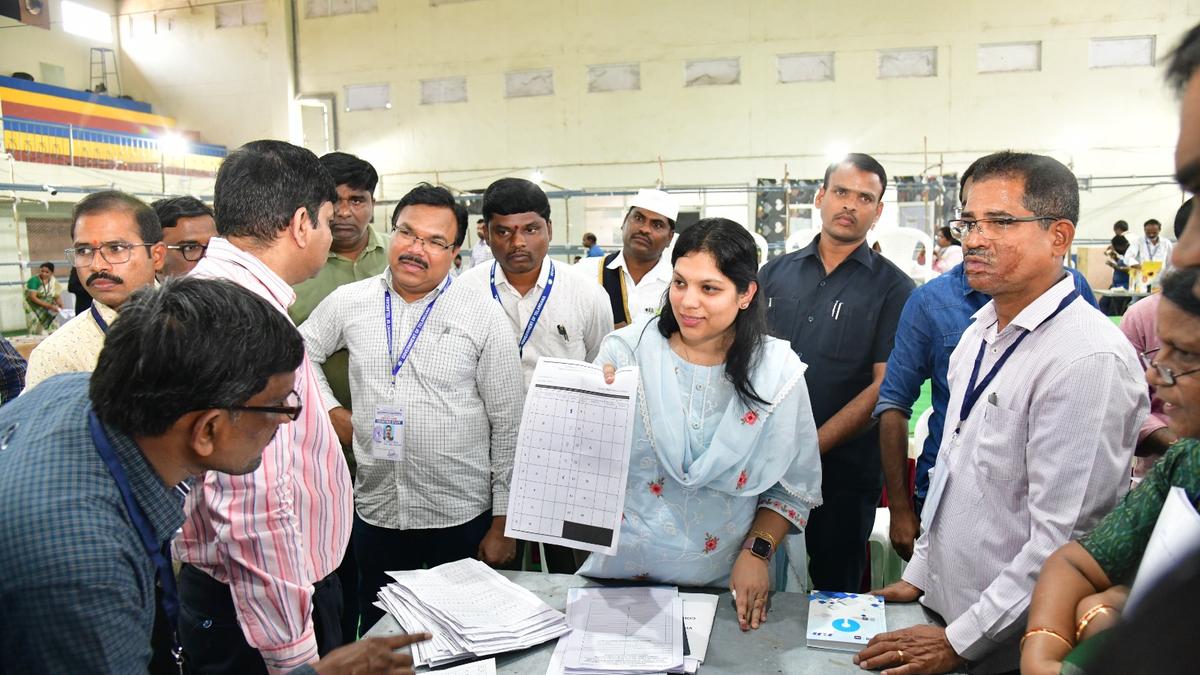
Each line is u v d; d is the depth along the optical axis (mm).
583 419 1398
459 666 1232
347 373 2172
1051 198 1228
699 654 1257
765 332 1512
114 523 839
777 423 1473
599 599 1439
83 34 14445
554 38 13344
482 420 2041
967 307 1832
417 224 1916
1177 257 443
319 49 14328
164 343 831
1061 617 1000
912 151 12258
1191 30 427
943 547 1355
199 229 2295
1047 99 11750
